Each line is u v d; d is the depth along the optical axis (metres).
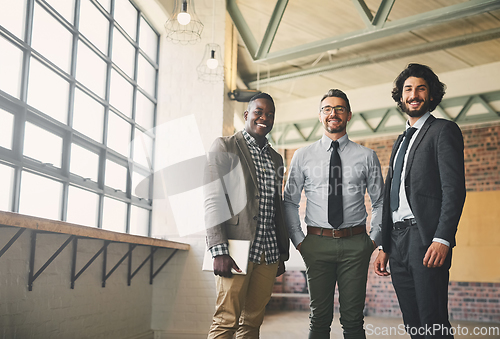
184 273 4.75
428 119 2.16
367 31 4.65
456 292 7.68
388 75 7.51
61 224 2.37
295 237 2.60
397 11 5.57
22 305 2.65
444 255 1.92
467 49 6.54
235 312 2.12
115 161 4.14
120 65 4.36
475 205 7.73
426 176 2.04
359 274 2.44
